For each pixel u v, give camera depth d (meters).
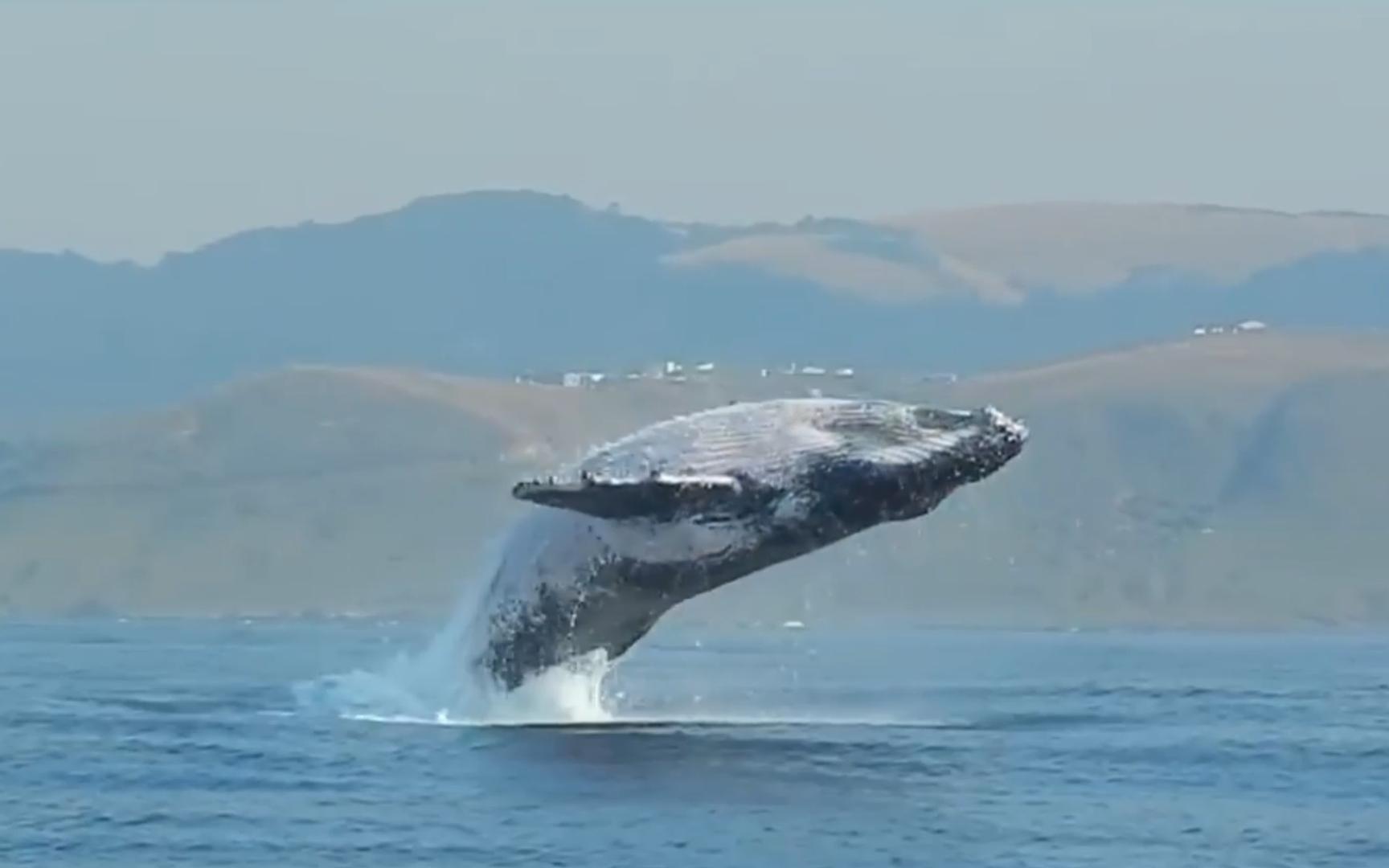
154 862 149.88
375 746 192.75
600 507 174.50
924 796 172.50
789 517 177.12
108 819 164.38
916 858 150.00
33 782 180.62
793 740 199.00
